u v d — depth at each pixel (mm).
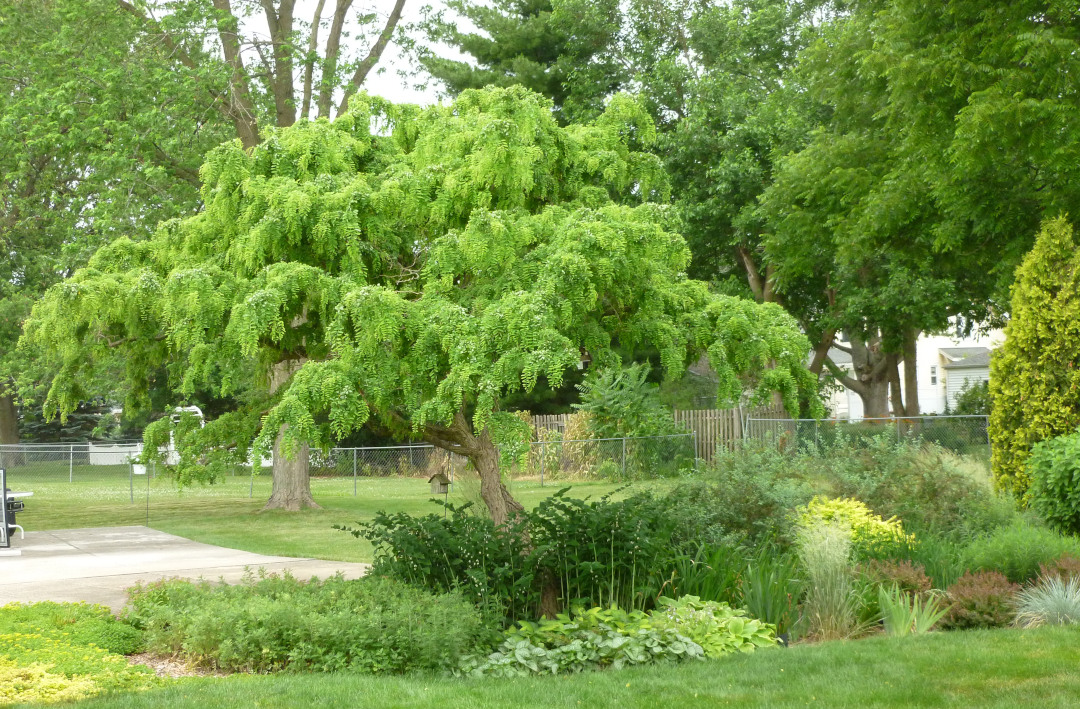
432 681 6629
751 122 24391
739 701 5855
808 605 8453
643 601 8258
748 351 7324
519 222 6996
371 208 7078
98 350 7457
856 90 18312
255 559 13195
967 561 9375
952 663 6613
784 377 7469
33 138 18391
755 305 7699
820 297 28516
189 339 6621
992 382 12742
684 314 7496
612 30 28922
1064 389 11992
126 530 17422
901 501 12023
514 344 6281
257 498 25312
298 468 20922
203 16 18688
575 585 8281
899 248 18359
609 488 21578
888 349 27906
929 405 55812
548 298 6305
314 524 18188
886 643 7375
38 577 11641
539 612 8250
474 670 6949
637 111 8586
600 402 25281
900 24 15344
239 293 6734
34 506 22953
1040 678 6172
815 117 24797
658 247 6809
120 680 6547
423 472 27594
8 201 24781
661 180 8609
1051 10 13828
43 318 6941
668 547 8953
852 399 55062
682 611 7754
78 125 17844
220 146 7234
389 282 7398
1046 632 7477
